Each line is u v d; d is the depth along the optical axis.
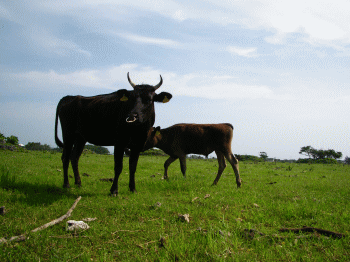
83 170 11.48
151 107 6.25
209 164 20.88
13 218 4.21
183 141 9.66
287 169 19.42
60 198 5.65
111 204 5.24
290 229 4.03
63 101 7.85
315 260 3.03
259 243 3.47
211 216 4.68
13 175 7.63
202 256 3.08
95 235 3.65
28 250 3.15
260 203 5.79
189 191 6.76
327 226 4.25
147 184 7.88
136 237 3.66
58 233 3.71
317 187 8.67
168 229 3.94
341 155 73.88
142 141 6.70
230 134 8.98
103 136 6.97
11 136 30.77
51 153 23.64
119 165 6.36
